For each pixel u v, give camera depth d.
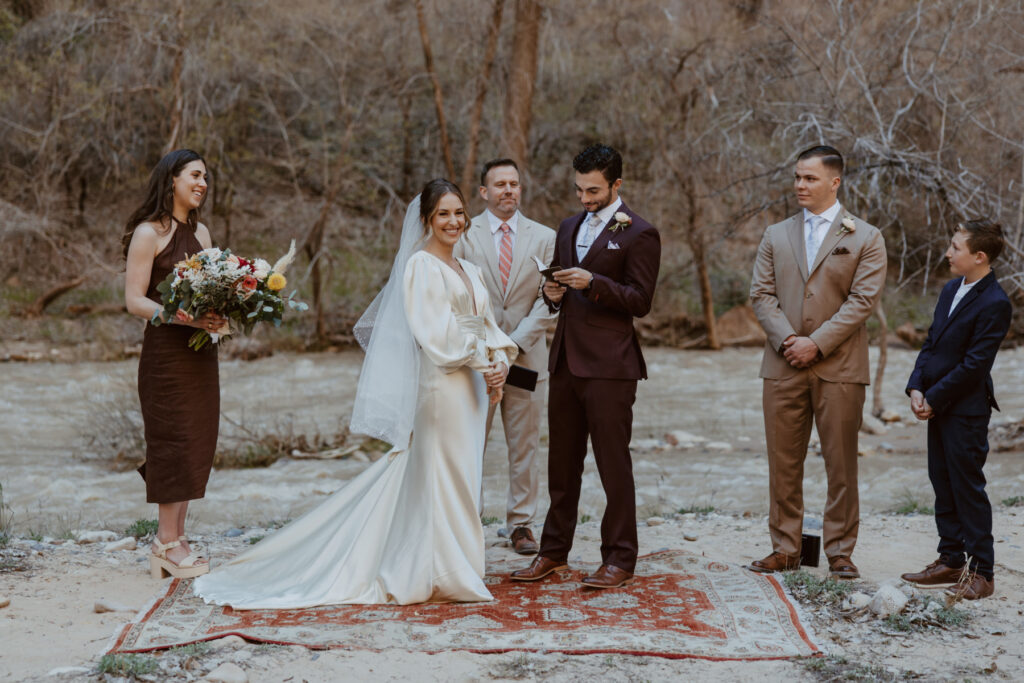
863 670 3.68
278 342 16.88
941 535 4.83
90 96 16.14
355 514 4.71
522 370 4.82
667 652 3.85
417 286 4.52
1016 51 10.30
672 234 17.39
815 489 7.66
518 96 15.85
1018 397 11.90
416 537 4.48
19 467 8.43
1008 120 10.11
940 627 4.20
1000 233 4.70
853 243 4.86
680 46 15.50
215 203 18.62
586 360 4.69
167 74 16.52
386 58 16.94
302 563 4.66
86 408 11.09
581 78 17.14
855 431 4.89
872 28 11.10
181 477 4.82
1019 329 16.36
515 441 5.55
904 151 9.70
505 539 5.82
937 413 4.73
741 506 7.09
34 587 4.61
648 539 5.82
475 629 4.08
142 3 15.73
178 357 4.81
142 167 17.72
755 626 4.18
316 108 17.81
